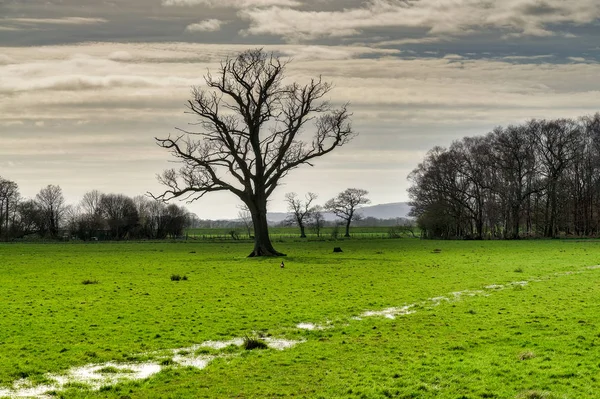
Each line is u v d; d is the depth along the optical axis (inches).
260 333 892.0
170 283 1540.4
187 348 803.4
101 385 643.5
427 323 936.9
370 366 690.8
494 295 1232.2
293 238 5728.3
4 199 5792.3
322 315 1030.4
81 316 1029.2
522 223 5108.3
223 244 4301.2
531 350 744.3
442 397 581.3
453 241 4419.3
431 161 5000.0
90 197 6294.3
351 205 6599.4
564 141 4471.0
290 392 608.7
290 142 2556.6
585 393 575.8
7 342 830.5
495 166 4611.2
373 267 1979.6
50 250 3538.4
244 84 2490.2
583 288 1318.9
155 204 5876.0
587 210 4840.1
